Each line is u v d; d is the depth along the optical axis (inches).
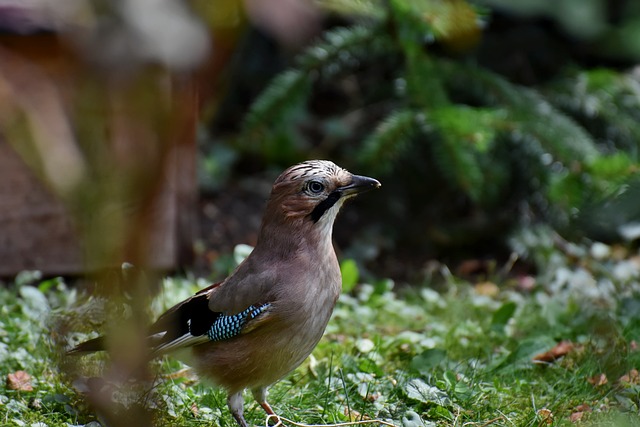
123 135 112.0
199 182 530.3
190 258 424.5
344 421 265.6
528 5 521.7
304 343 259.0
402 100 515.5
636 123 475.8
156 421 204.1
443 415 266.1
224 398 283.0
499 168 445.1
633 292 377.1
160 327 263.1
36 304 342.3
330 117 574.2
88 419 258.2
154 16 82.1
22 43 210.8
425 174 510.0
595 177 376.5
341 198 259.4
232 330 253.1
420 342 327.9
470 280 460.8
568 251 452.1
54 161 131.1
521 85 538.0
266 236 259.8
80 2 82.7
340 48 434.3
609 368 297.6
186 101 102.3
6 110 141.3
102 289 136.0
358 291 428.1
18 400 267.7
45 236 394.0
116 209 110.6
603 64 554.3
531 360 309.1
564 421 260.1
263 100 442.6
